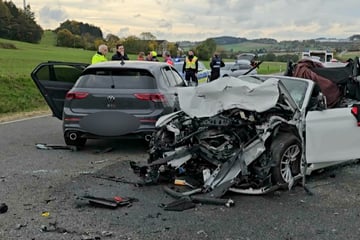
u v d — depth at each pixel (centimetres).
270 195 600
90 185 643
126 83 851
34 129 1162
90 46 7669
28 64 3572
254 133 604
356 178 694
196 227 487
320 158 664
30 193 604
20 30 8106
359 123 697
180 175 652
